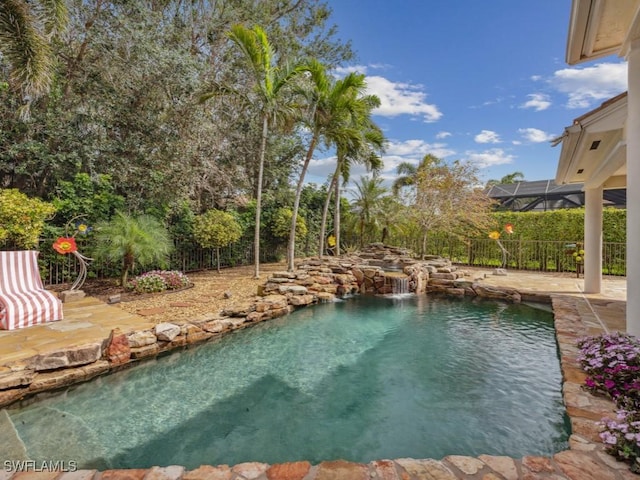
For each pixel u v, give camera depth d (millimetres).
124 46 9312
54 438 3182
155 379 4492
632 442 2307
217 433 3375
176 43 11234
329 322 7203
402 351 5617
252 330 6547
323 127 11055
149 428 3424
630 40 3447
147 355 4988
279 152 15766
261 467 2396
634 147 3463
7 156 8555
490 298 9383
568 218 12734
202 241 11055
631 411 2693
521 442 3197
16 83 7152
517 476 2230
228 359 5203
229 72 13281
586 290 8641
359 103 10789
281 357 5328
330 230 17641
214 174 13508
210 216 11367
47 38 6461
